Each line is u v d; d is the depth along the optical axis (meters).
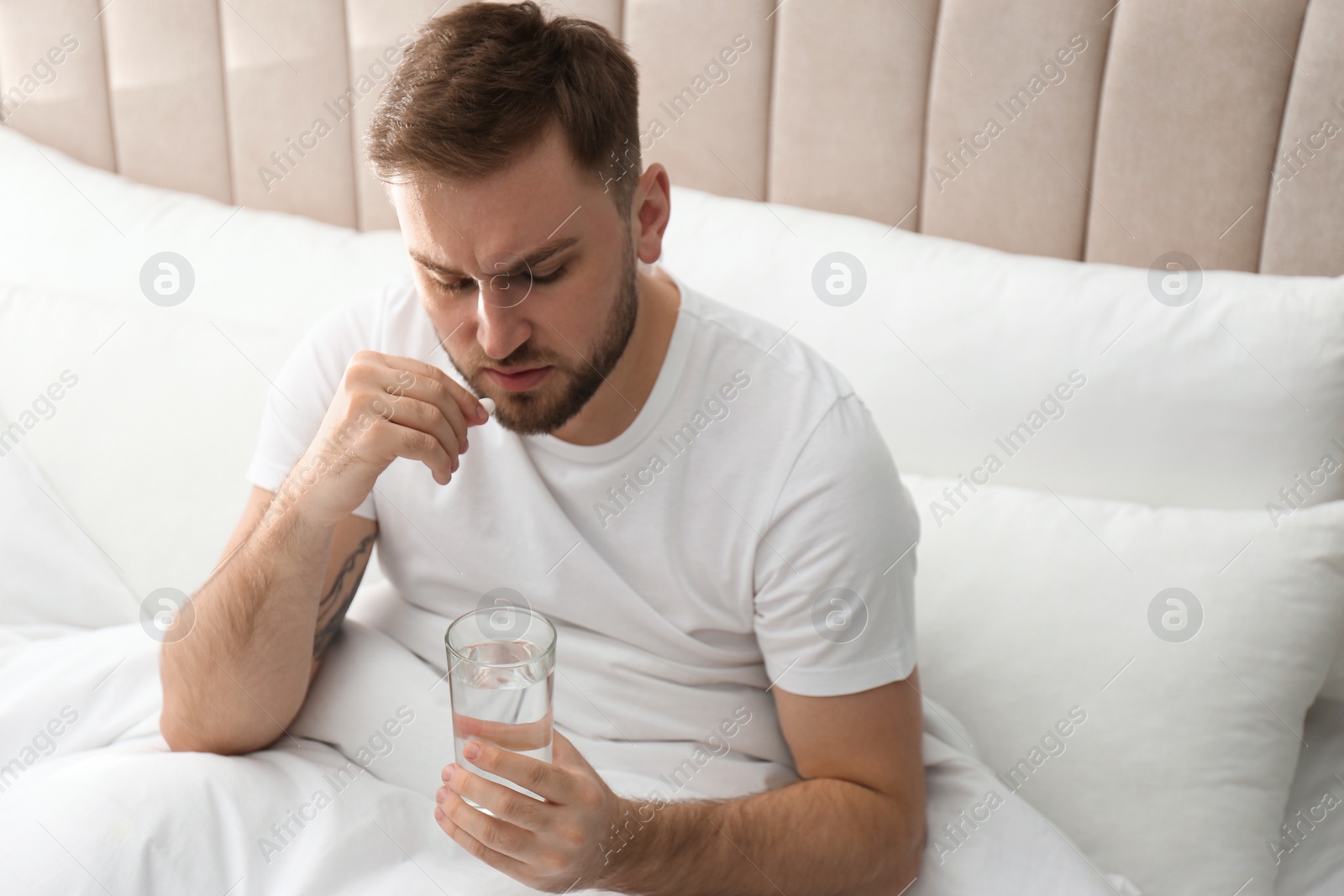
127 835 0.91
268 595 1.03
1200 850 1.11
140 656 1.21
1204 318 1.33
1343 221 1.37
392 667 1.12
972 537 1.28
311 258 1.66
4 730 1.14
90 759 1.04
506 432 1.08
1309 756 1.30
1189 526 1.25
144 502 1.43
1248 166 1.40
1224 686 1.16
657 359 1.05
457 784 0.84
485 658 0.86
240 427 1.45
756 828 0.98
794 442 1.04
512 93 0.86
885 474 1.06
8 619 1.35
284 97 1.79
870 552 1.03
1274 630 1.17
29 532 1.39
